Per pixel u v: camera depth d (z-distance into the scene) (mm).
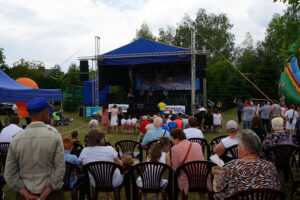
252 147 1903
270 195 1823
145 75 21172
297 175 4852
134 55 15570
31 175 1882
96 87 17031
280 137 4121
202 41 35406
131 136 10555
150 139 4793
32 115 2002
